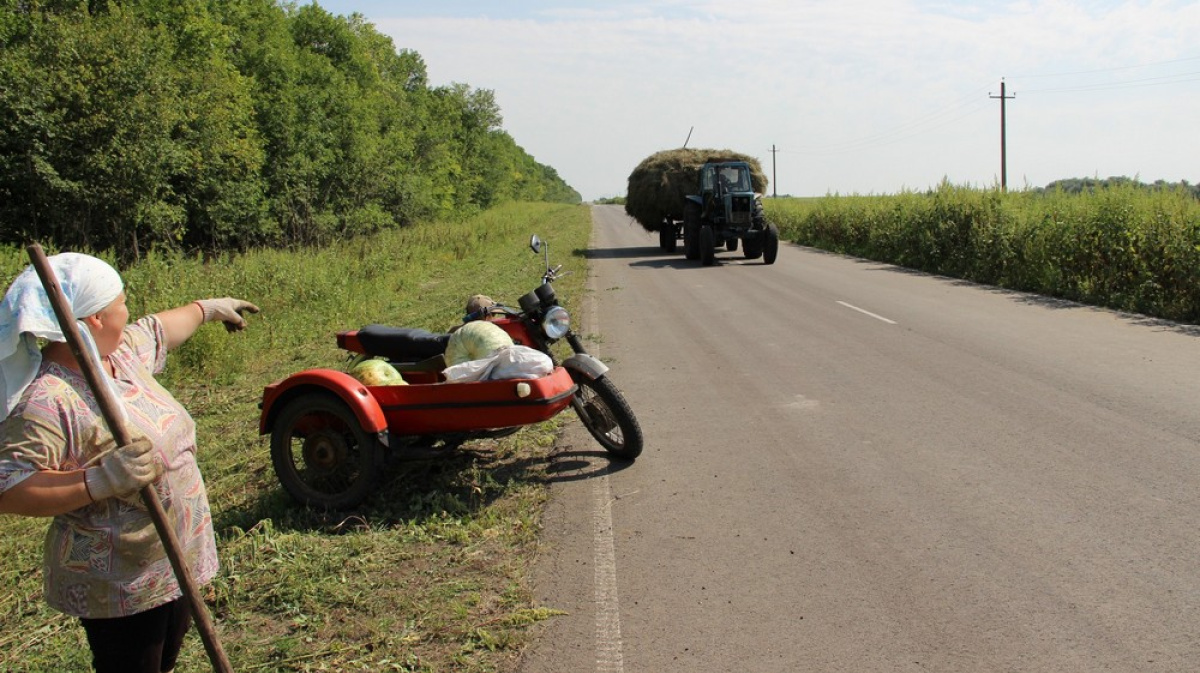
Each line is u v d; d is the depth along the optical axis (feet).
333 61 132.16
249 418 26.61
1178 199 42.19
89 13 71.46
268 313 44.98
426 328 39.70
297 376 18.60
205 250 81.97
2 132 60.75
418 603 13.78
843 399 25.62
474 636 12.75
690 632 12.66
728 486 18.69
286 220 92.89
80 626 13.82
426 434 19.30
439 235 93.71
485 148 219.00
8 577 16.02
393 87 150.71
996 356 30.66
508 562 15.28
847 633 12.41
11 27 63.87
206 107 74.54
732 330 38.96
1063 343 32.65
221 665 8.54
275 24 105.09
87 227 65.46
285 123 94.12
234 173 80.07
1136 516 15.94
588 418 21.25
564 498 18.47
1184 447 19.65
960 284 54.08
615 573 14.73
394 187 119.55
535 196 377.91
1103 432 21.07
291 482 18.83
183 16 78.89
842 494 17.84
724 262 76.38
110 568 8.46
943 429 22.06
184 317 10.28
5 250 49.80
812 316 42.22
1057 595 13.16
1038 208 52.90
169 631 9.39
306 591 14.19
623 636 12.64
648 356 33.71
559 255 84.94
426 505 18.38
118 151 63.98
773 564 14.78
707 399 26.48
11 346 7.71
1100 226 45.06
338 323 43.34
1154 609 12.60
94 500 7.80
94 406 8.20
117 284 8.41
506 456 21.43
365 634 12.98
